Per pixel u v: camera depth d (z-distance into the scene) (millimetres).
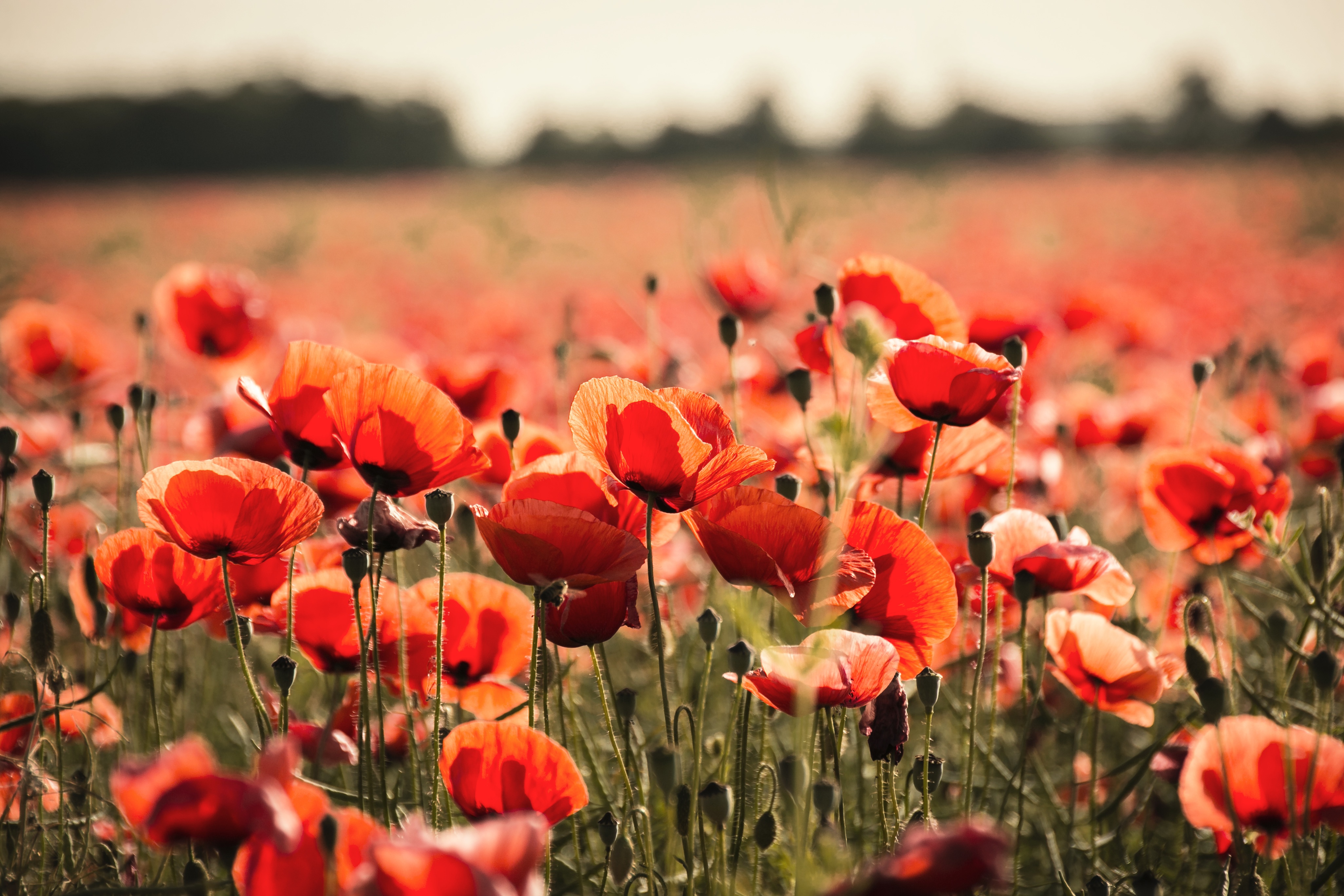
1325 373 2236
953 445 1361
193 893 1237
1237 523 1344
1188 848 1402
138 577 1293
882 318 1399
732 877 1238
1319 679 1233
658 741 1433
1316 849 1288
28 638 1418
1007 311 1620
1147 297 4352
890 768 1251
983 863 1085
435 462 1241
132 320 5801
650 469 1219
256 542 1238
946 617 1258
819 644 1166
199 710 1556
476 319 3967
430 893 1091
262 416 1524
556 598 1213
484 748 1209
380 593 1319
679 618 1571
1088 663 1328
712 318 4035
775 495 1223
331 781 1450
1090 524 2076
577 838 1300
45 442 1748
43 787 1305
